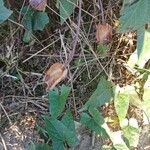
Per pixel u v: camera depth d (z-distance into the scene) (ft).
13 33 0.94
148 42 0.88
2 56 0.96
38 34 0.96
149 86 0.95
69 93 0.95
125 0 0.83
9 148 0.92
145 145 0.97
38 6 0.85
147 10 0.82
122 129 0.93
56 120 0.89
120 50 0.98
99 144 0.95
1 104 0.94
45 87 0.96
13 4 0.93
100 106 0.96
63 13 0.89
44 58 0.97
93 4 0.94
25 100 0.95
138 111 0.98
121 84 0.99
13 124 0.93
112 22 0.96
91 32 0.96
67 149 0.91
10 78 0.96
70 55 0.88
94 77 0.97
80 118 0.93
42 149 0.90
